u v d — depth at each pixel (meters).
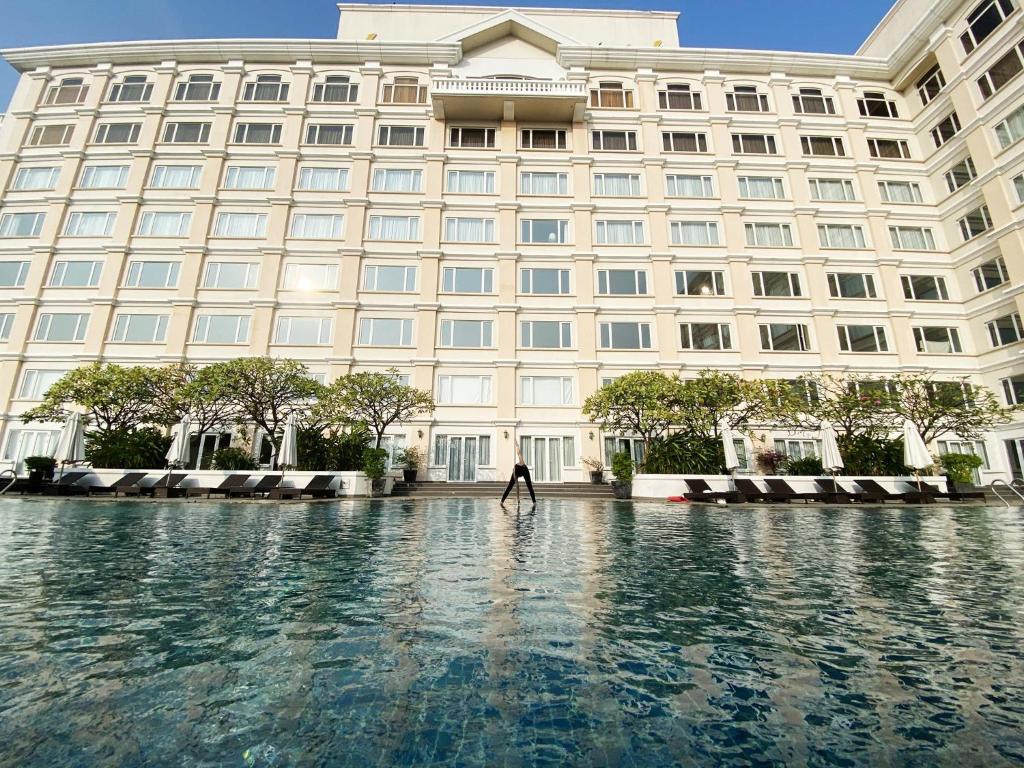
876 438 19.20
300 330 24.50
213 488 15.77
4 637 3.04
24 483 16.34
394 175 26.94
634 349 24.80
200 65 28.17
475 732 2.04
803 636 3.19
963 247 25.44
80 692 2.34
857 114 28.47
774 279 25.81
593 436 23.45
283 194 26.12
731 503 15.55
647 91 28.33
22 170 26.81
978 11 23.89
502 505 13.55
